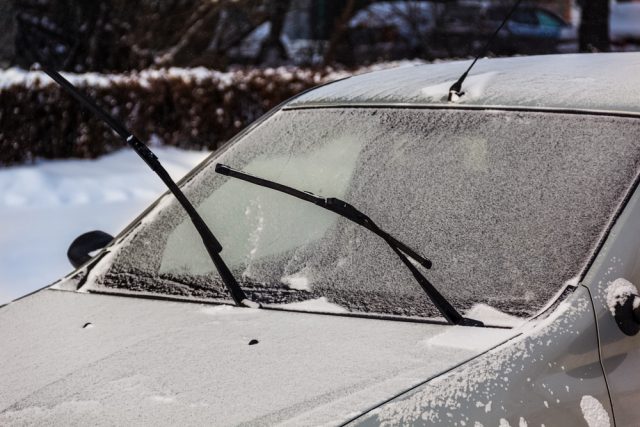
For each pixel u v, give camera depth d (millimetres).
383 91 3326
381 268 2811
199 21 15875
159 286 3029
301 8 17141
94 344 2678
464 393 2248
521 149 2908
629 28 20719
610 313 2510
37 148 11727
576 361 2410
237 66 16953
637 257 2619
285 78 12703
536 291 2586
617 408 2430
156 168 2986
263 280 2912
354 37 17094
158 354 2555
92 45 15781
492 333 2469
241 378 2381
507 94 3092
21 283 7129
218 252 2967
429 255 2771
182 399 2326
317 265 2896
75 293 3102
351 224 2963
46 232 8711
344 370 2357
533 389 2312
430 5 17031
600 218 2684
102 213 9523
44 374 2543
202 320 2744
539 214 2752
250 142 3381
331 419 2180
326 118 3299
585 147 2848
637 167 2760
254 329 2637
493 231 2762
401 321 2609
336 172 3111
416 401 2217
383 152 3088
